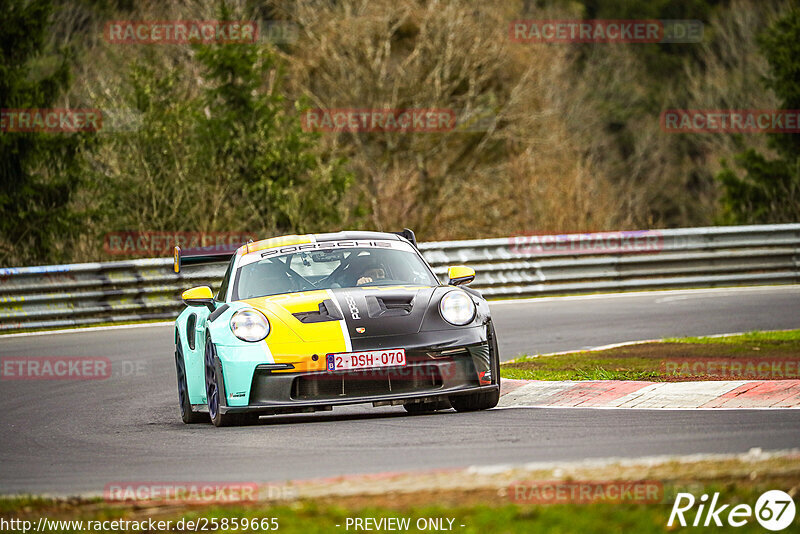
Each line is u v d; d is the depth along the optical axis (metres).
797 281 73.06
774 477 16.77
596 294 70.00
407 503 16.64
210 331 28.66
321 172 103.94
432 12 141.12
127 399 37.38
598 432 23.53
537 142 139.25
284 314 28.06
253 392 27.16
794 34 127.56
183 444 25.77
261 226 97.25
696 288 72.00
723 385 29.00
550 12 169.00
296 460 22.09
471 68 141.62
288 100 139.88
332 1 151.00
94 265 63.94
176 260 34.38
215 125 98.31
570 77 170.75
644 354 39.38
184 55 123.94
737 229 72.94
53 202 94.25
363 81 139.00
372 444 23.48
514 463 20.09
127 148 96.12
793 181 123.00
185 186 94.56
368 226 133.50
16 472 23.47
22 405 37.03
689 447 20.94
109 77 111.38
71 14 135.38
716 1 189.50
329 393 27.08
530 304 64.88
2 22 93.31
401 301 28.56
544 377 34.28
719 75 176.88
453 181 140.38
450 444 22.84
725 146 172.50
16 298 61.59
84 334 58.72
